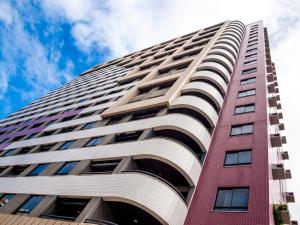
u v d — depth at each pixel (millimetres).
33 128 36594
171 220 13312
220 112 23438
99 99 35344
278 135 20125
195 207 14797
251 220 12656
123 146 18953
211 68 28141
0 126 46875
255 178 15008
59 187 17656
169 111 22641
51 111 40844
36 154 25469
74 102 39906
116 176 15742
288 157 26922
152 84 28953
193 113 21734
